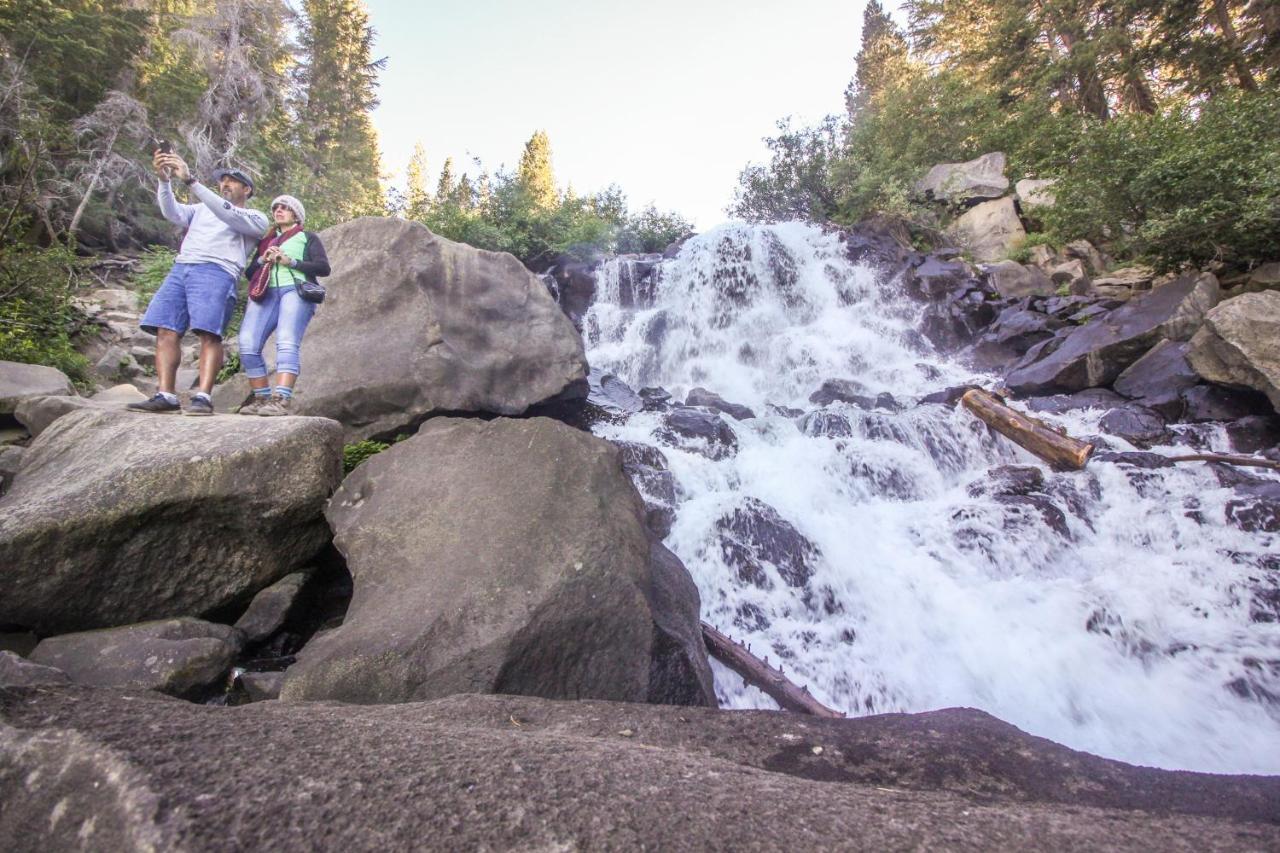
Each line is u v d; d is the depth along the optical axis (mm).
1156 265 9562
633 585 3109
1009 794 1759
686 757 1571
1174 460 5898
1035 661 3918
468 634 2750
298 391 5582
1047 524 5137
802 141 19000
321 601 3756
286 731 1451
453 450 3801
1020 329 9922
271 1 23016
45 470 3641
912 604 4434
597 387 8758
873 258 13094
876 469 6141
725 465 6098
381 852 1058
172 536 3256
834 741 2021
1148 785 1820
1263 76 15977
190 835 1027
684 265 13141
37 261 8039
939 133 19031
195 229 4246
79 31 17484
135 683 2732
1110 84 19609
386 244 6230
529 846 1097
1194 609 4188
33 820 1149
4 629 2975
